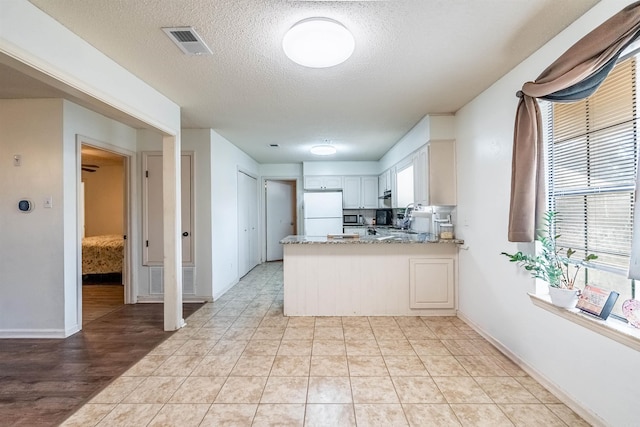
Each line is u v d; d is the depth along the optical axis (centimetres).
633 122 155
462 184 337
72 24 185
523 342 236
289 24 186
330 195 664
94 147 361
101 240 577
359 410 189
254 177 677
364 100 313
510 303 252
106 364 249
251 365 245
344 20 182
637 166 136
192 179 425
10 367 245
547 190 212
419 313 357
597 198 177
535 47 213
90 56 208
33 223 307
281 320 346
